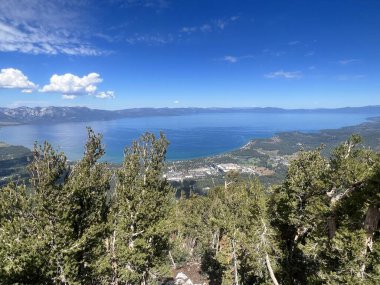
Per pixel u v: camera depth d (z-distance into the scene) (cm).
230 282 3978
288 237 3266
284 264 3030
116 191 2953
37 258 2058
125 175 2972
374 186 2202
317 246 2481
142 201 2953
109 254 2847
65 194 2286
